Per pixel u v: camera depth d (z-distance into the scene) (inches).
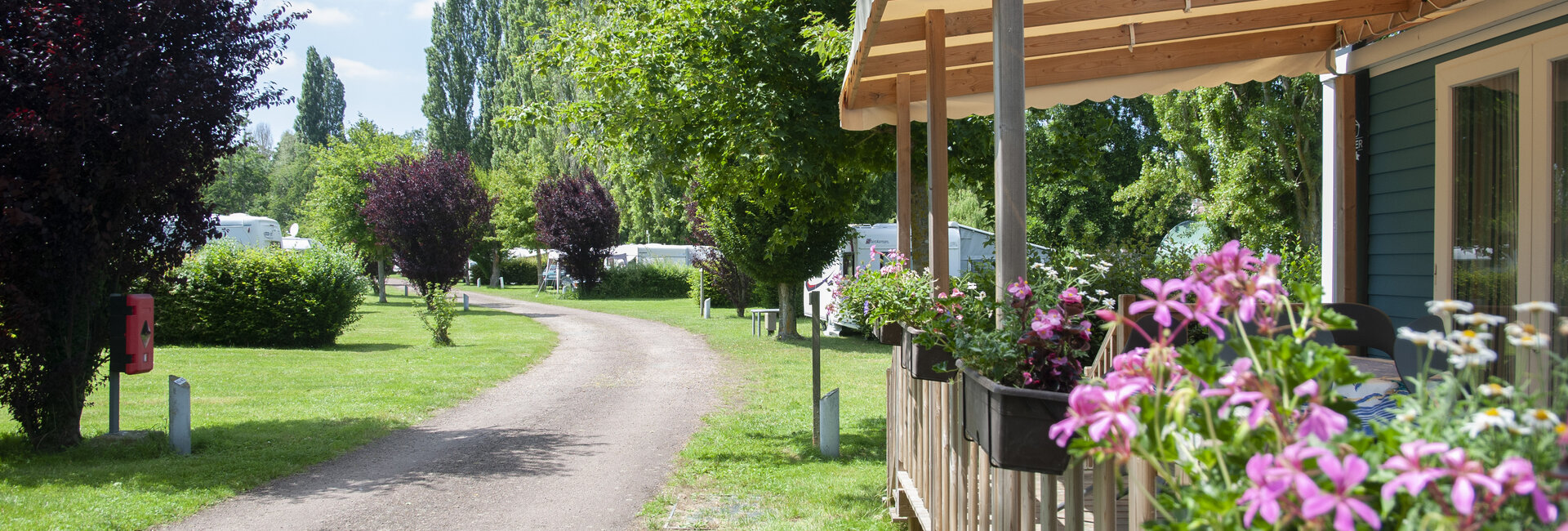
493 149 2048.5
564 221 1409.9
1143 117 1206.9
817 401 301.0
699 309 1131.9
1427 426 44.2
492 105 2084.2
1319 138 716.7
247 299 653.3
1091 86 211.5
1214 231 788.6
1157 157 928.9
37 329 261.0
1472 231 169.2
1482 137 166.9
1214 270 53.1
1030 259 296.7
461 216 1064.2
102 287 287.9
